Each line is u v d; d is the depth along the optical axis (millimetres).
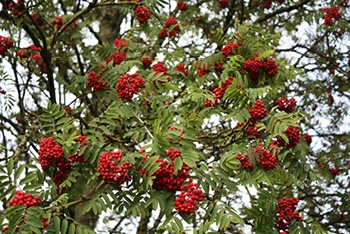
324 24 7398
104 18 8805
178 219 2982
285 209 3803
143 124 3645
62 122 3533
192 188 3023
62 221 3012
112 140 3764
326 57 8375
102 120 3639
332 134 8086
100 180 3422
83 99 6289
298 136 3625
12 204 2945
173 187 3098
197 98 3768
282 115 3439
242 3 7664
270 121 3441
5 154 6227
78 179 3457
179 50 5797
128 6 6551
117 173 3125
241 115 3330
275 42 5031
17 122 7523
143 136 3646
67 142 3279
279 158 3859
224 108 3844
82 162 3484
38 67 6570
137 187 3176
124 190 3240
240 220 2951
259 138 3934
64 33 7164
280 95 8047
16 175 3117
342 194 7137
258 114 3373
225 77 3891
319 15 7379
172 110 4051
